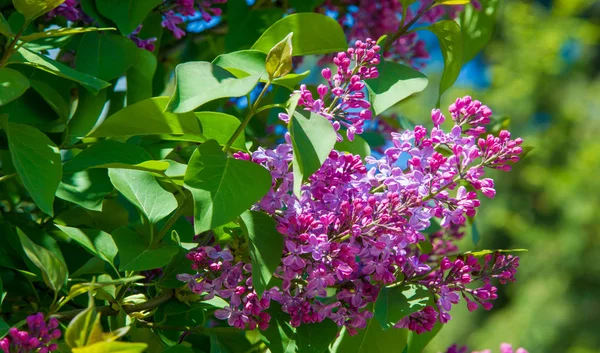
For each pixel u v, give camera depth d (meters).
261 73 0.91
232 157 0.90
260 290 0.88
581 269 4.79
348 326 0.96
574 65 5.30
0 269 1.04
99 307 0.97
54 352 0.92
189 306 0.98
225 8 1.26
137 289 1.04
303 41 1.02
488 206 5.19
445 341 5.10
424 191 0.92
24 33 1.04
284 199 0.91
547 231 4.97
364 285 0.95
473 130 0.95
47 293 1.03
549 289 4.81
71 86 1.08
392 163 0.94
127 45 1.08
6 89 0.93
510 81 5.20
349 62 0.94
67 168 0.96
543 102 5.23
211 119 0.97
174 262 0.98
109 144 0.98
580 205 4.75
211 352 0.98
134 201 0.97
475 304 0.96
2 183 1.14
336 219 0.91
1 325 0.90
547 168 5.11
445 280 0.95
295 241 0.90
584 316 4.75
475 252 0.97
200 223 0.87
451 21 1.08
